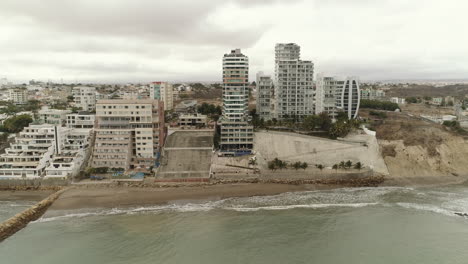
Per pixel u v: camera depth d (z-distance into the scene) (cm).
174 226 11319
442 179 16762
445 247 10056
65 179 14838
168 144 18438
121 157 16438
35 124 17812
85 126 18612
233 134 18438
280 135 19375
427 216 12219
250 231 10981
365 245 10156
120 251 9719
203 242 10256
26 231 10962
